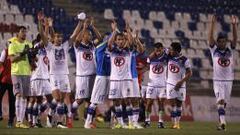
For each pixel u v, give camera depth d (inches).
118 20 2620.6
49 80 1380.4
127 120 1504.7
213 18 1373.0
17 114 1293.1
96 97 1341.0
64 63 1393.9
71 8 2571.4
